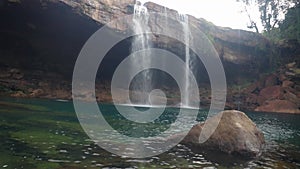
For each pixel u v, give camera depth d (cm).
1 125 1241
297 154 1099
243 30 4247
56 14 2917
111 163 810
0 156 783
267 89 4028
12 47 3127
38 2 2742
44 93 3212
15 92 2977
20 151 853
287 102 3800
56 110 2011
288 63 4222
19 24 2962
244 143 1024
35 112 1780
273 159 990
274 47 4312
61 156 838
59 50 3356
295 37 4269
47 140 1030
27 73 3288
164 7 3766
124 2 3359
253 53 4262
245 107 3966
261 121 2414
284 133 1697
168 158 917
